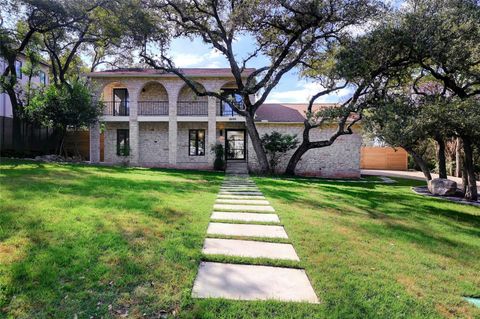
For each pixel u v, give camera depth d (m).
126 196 6.24
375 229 5.12
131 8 14.05
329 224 5.19
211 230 4.46
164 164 18.91
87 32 16.66
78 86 15.86
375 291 2.77
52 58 18.30
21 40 16.02
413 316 2.42
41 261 2.84
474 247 4.63
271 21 13.73
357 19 12.56
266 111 20.41
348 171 17.64
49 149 19.11
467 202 9.48
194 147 19.73
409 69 10.58
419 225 5.86
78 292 2.44
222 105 19.78
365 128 9.35
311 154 17.84
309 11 12.79
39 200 5.18
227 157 20.09
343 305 2.49
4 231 3.50
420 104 8.52
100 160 19.97
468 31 7.95
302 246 3.91
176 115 18.56
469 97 8.41
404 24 8.77
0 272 2.59
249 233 4.41
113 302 2.35
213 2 13.84
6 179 7.36
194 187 8.85
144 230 4.02
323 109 12.59
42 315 2.14
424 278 3.19
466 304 2.69
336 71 10.39
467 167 9.98
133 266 2.92
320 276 3.01
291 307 2.42
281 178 14.38
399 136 7.79
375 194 9.94
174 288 2.61
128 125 19.88
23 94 17.36
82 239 3.47
